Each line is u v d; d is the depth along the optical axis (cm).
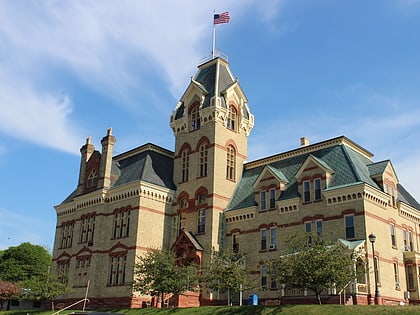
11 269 9169
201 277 4909
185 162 6481
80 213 6794
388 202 5194
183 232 5866
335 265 3784
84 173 7019
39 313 5866
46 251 10194
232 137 6412
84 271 6353
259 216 5603
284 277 3994
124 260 5922
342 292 4316
